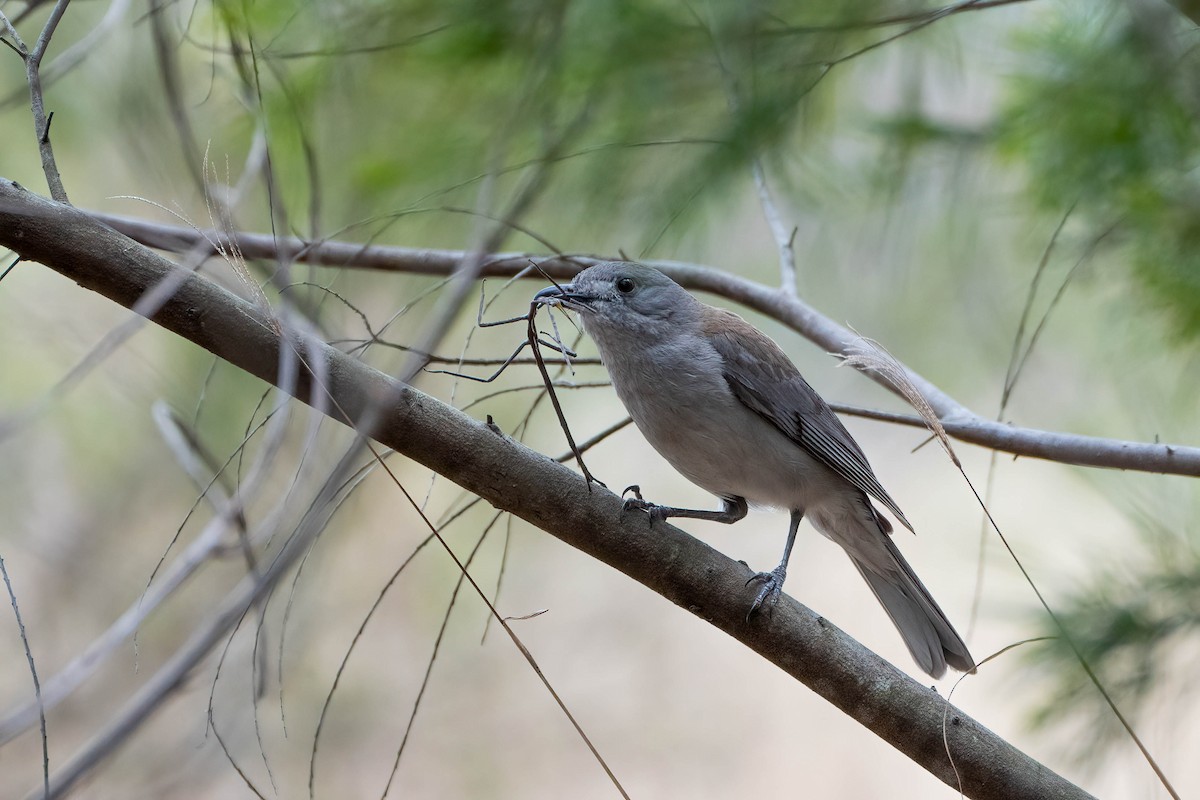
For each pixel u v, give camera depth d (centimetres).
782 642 588
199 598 927
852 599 1448
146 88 678
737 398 769
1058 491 1084
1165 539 733
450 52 666
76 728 961
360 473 548
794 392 777
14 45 559
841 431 783
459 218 707
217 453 824
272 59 641
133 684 949
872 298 1019
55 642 1036
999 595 834
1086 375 980
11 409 1004
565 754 1298
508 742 1270
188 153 562
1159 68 634
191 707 852
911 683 578
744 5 614
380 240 706
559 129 679
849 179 852
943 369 1046
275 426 467
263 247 650
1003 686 927
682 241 803
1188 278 717
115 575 1058
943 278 986
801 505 793
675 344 769
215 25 638
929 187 837
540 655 1350
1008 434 666
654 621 1405
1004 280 976
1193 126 662
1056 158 714
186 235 655
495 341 888
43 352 1038
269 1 663
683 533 600
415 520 1173
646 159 682
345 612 1191
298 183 722
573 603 1395
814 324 746
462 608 1220
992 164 812
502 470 565
